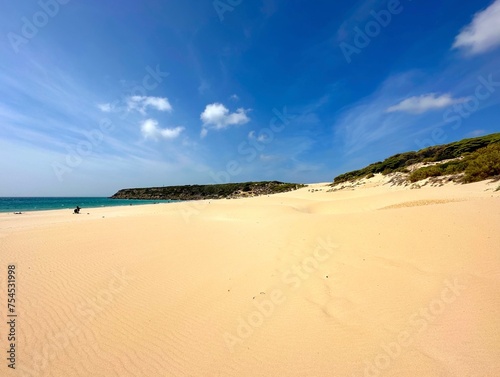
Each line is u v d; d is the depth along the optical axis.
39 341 4.22
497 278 4.44
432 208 8.76
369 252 6.50
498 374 2.85
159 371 3.54
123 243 10.44
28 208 42.28
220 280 6.36
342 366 3.29
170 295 5.75
